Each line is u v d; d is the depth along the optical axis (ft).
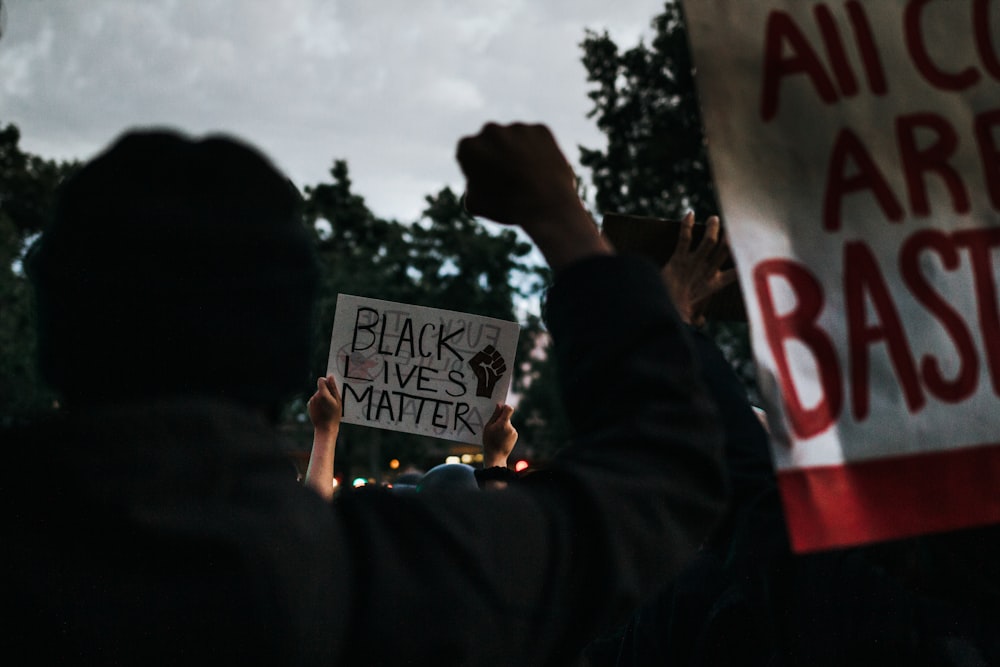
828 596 6.22
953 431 4.88
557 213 3.27
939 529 4.78
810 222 4.86
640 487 2.73
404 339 13.32
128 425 2.31
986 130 5.16
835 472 4.72
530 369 187.52
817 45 4.99
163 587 2.20
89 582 2.18
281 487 2.43
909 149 5.05
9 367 118.01
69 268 2.45
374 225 191.31
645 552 2.70
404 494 2.66
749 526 6.33
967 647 5.72
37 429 2.33
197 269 2.46
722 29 4.91
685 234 6.42
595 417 2.95
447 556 2.50
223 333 2.46
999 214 5.07
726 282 6.44
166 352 2.44
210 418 2.38
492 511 2.62
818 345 4.78
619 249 7.32
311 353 2.69
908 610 5.96
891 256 4.94
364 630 2.38
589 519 2.65
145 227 2.42
